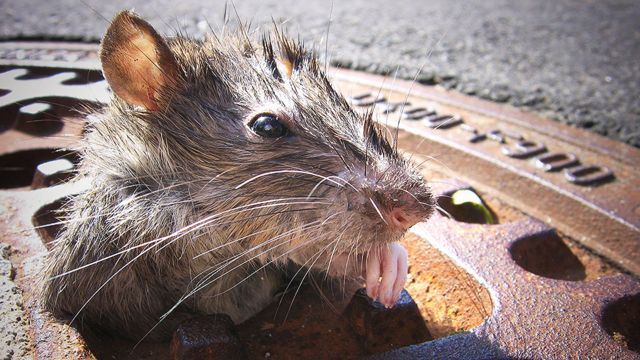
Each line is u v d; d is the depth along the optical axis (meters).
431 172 0.20
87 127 0.18
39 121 0.20
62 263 0.15
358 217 0.15
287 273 0.17
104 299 0.15
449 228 0.17
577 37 0.33
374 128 0.16
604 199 0.18
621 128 0.23
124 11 0.15
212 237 0.15
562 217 0.18
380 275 0.15
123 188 0.16
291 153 0.15
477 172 0.20
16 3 0.35
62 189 0.17
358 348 0.15
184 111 0.16
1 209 0.16
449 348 0.13
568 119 0.23
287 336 0.15
